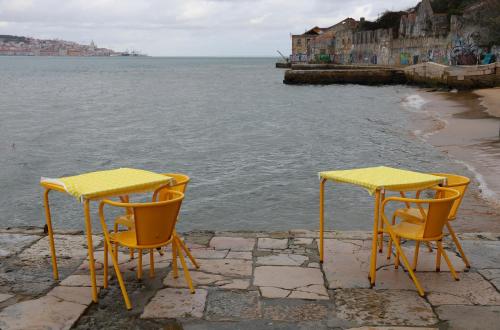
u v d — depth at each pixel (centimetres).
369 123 2573
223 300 451
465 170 1342
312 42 11356
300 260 547
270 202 1148
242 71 13050
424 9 6812
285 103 4059
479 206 995
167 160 1695
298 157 1681
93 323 412
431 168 1406
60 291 470
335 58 10244
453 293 466
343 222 992
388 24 9550
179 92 5712
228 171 1489
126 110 3653
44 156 1802
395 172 523
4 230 649
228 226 1004
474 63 5406
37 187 1353
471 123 2311
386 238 620
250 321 414
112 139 2202
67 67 17012
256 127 2562
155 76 10369
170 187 518
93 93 5534
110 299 454
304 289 473
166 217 435
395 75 6109
